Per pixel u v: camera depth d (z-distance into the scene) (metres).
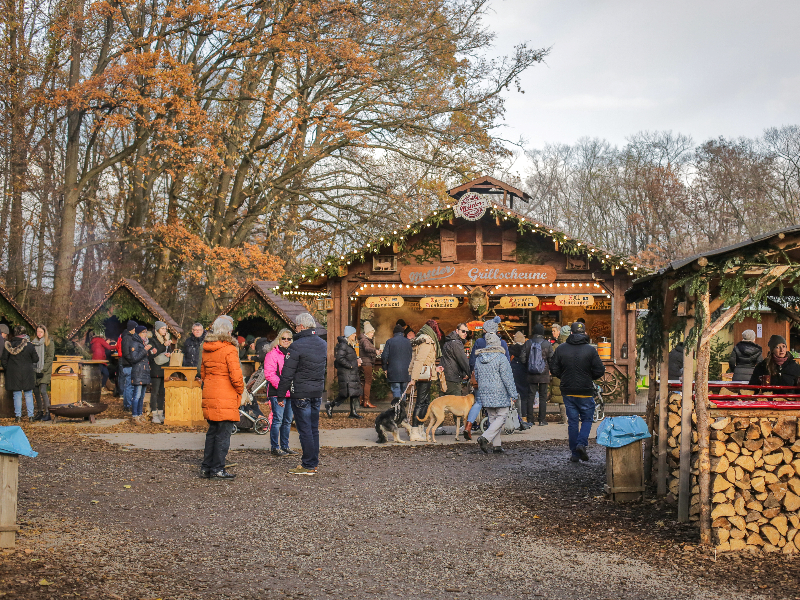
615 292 16.69
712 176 44.22
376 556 5.82
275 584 5.13
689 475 6.82
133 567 5.37
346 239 29.20
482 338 11.18
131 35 26.38
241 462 9.94
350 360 15.39
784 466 5.98
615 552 5.94
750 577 5.34
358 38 26.08
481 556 5.84
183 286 34.81
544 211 52.06
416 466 9.77
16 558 5.38
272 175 28.30
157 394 14.38
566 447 11.49
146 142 28.97
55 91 25.31
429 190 27.00
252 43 25.95
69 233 26.84
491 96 27.72
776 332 26.70
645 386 20.39
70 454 10.26
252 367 20.16
